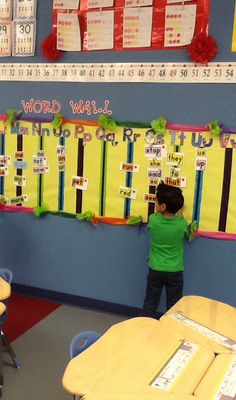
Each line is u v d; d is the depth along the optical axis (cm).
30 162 350
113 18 309
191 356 169
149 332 187
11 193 361
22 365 267
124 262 333
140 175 319
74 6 317
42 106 340
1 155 359
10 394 238
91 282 346
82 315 338
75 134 333
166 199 286
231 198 298
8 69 346
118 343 177
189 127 302
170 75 301
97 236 338
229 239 302
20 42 338
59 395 239
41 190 350
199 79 295
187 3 289
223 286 309
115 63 314
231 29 283
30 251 362
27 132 347
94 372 157
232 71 287
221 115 294
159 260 295
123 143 320
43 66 334
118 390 147
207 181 302
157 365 163
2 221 367
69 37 322
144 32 303
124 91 315
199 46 287
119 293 339
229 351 175
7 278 276
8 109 352
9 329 312
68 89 330
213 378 156
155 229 290
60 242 351
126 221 327
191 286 315
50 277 359
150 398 143
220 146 296
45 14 327
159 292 303
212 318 203
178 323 197
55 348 288
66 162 339
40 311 342
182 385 151
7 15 338
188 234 309
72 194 341
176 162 308
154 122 306
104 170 328
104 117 319
